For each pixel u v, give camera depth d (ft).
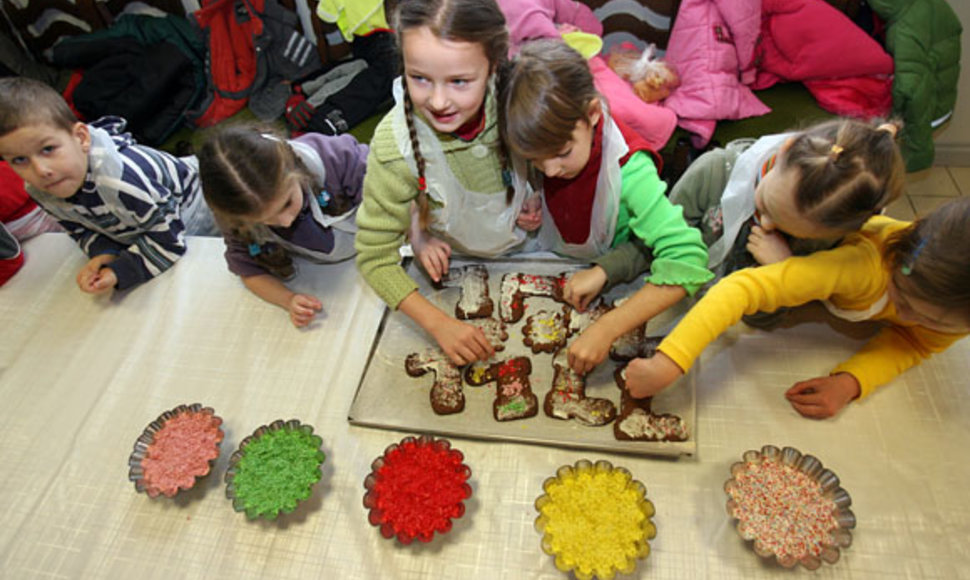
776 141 3.23
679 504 2.70
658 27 7.02
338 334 3.53
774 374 3.13
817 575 2.45
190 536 2.79
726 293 2.93
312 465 2.81
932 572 2.43
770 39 6.45
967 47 6.55
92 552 2.78
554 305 3.52
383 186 3.16
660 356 2.90
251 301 3.77
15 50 7.52
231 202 3.01
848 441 2.85
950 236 2.31
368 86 6.84
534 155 2.80
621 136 3.20
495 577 2.54
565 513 2.53
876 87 6.26
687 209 3.79
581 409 3.03
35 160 3.45
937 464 2.74
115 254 4.07
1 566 2.78
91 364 3.54
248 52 7.09
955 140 7.30
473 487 2.82
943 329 2.59
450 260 3.88
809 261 2.92
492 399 3.14
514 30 5.97
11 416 3.34
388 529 2.55
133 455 2.91
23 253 4.28
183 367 3.46
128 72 7.11
